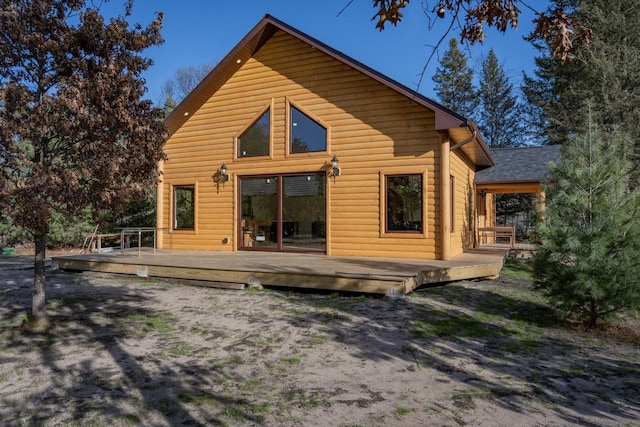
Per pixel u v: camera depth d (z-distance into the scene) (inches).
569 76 858.8
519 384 137.5
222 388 134.6
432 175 371.2
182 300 269.9
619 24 733.9
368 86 398.0
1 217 184.9
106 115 188.1
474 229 544.7
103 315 231.3
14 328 206.8
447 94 1274.6
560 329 205.3
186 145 493.4
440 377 143.3
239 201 463.2
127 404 123.6
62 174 175.0
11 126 168.6
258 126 455.2
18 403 125.0
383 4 112.4
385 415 115.5
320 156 416.8
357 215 399.9
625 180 210.7
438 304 250.7
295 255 410.9
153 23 210.2
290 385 136.8
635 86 724.0
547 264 214.7
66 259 395.9
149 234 764.0
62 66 200.4
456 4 114.1
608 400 126.3
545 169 530.6
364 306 244.7
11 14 183.6
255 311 237.8
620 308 199.0
